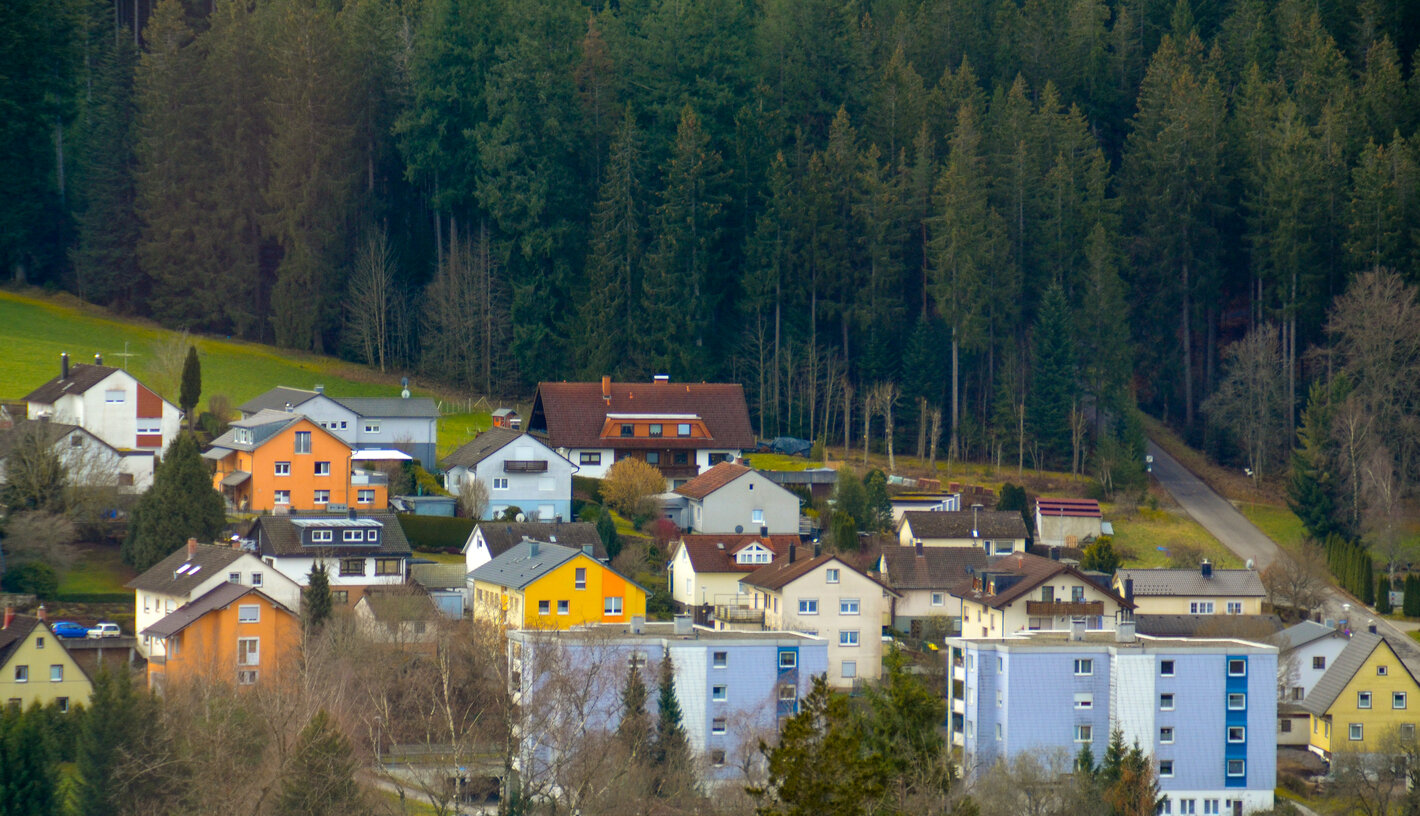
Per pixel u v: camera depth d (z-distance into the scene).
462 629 97.75
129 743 73.19
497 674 85.81
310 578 103.19
